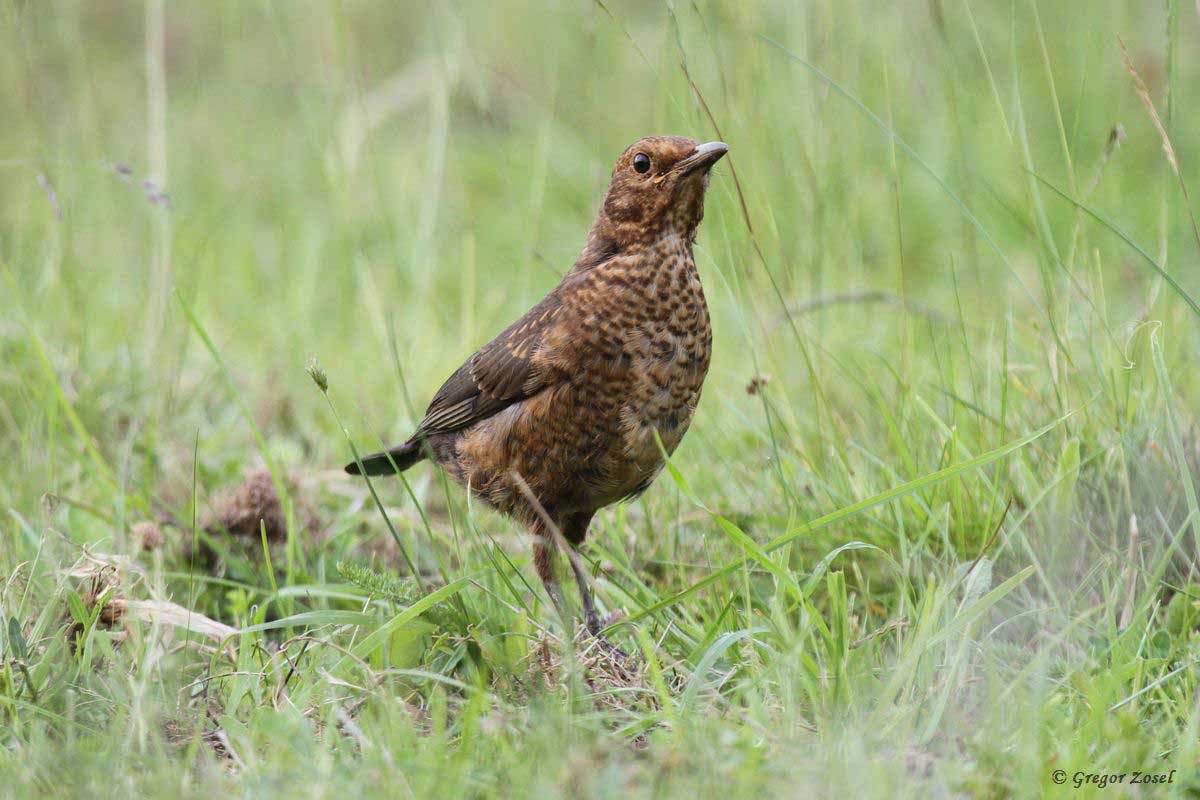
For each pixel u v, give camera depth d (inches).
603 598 374.3
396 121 832.9
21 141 672.4
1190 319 455.8
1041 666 273.7
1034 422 406.0
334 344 584.1
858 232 538.9
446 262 677.3
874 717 274.8
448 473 398.0
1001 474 382.0
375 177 616.7
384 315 581.9
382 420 532.4
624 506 414.3
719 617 320.8
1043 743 267.0
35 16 609.3
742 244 475.2
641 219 357.7
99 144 655.1
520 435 364.8
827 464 409.1
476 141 779.4
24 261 586.2
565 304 359.3
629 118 693.9
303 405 538.6
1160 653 318.3
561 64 753.6
